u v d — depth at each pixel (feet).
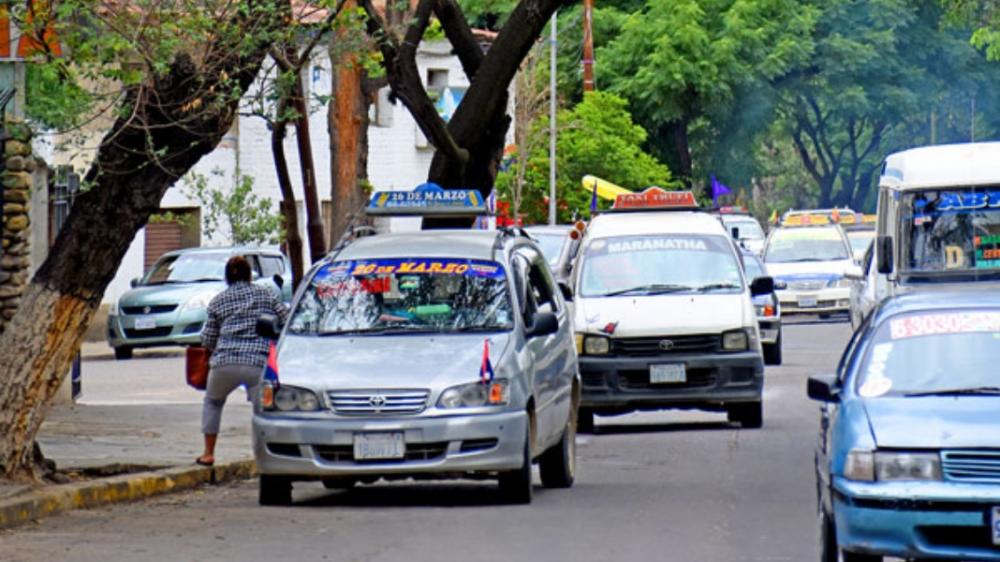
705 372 145.59
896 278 146.00
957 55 495.82
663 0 473.26
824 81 488.44
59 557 84.17
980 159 146.51
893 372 76.79
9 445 101.96
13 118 122.83
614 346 145.79
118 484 106.52
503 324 105.40
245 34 100.99
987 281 144.77
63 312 102.47
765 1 478.18
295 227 158.71
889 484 70.23
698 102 470.80
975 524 69.10
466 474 104.73
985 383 75.56
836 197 541.75
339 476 99.76
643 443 139.54
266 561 82.58
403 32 159.43
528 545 86.58
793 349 241.96
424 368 100.32
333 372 100.42
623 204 172.76
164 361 236.02
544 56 456.86
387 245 111.86
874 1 488.44
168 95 101.04
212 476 117.80
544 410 106.22
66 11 97.81
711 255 154.92
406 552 84.69
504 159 379.35
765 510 99.25
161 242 307.37
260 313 117.19
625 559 82.28
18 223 143.95
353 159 181.16
